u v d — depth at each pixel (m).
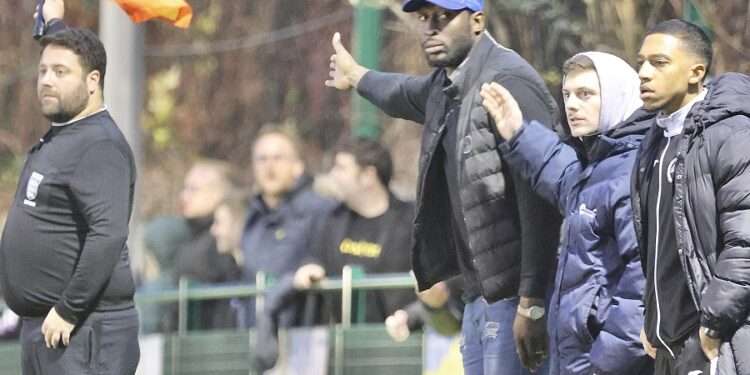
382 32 43.78
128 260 26.61
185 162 54.25
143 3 28.00
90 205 25.98
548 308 24.80
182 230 39.59
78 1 53.06
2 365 38.84
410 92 27.47
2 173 56.56
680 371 22.12
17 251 26.34
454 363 31.50
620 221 23.11
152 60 55.22
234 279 38.53
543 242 24.66
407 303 33.00
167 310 36.84
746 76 22.12
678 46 22.30
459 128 25.31
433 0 25.17
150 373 37.09
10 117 57.00
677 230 21.88
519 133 24.48
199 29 54.16
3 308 38.91
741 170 21.47
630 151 23.41
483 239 25.22
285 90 51.47
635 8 34.09
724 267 21.34
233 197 40.31
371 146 33.59
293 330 33.84
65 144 26.23
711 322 21.31
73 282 25.92
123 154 26.38
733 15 32.62
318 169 49.50
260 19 52.41
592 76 23.69
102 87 26.67
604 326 23.27
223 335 35.66
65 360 26.22
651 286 22.48
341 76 28.53
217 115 53.69
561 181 24.22
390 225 33.62
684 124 21.91
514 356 25.50
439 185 26.19
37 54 57.06
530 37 35.19
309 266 33.56
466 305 26.36
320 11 50.81
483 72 25.30
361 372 33.03
